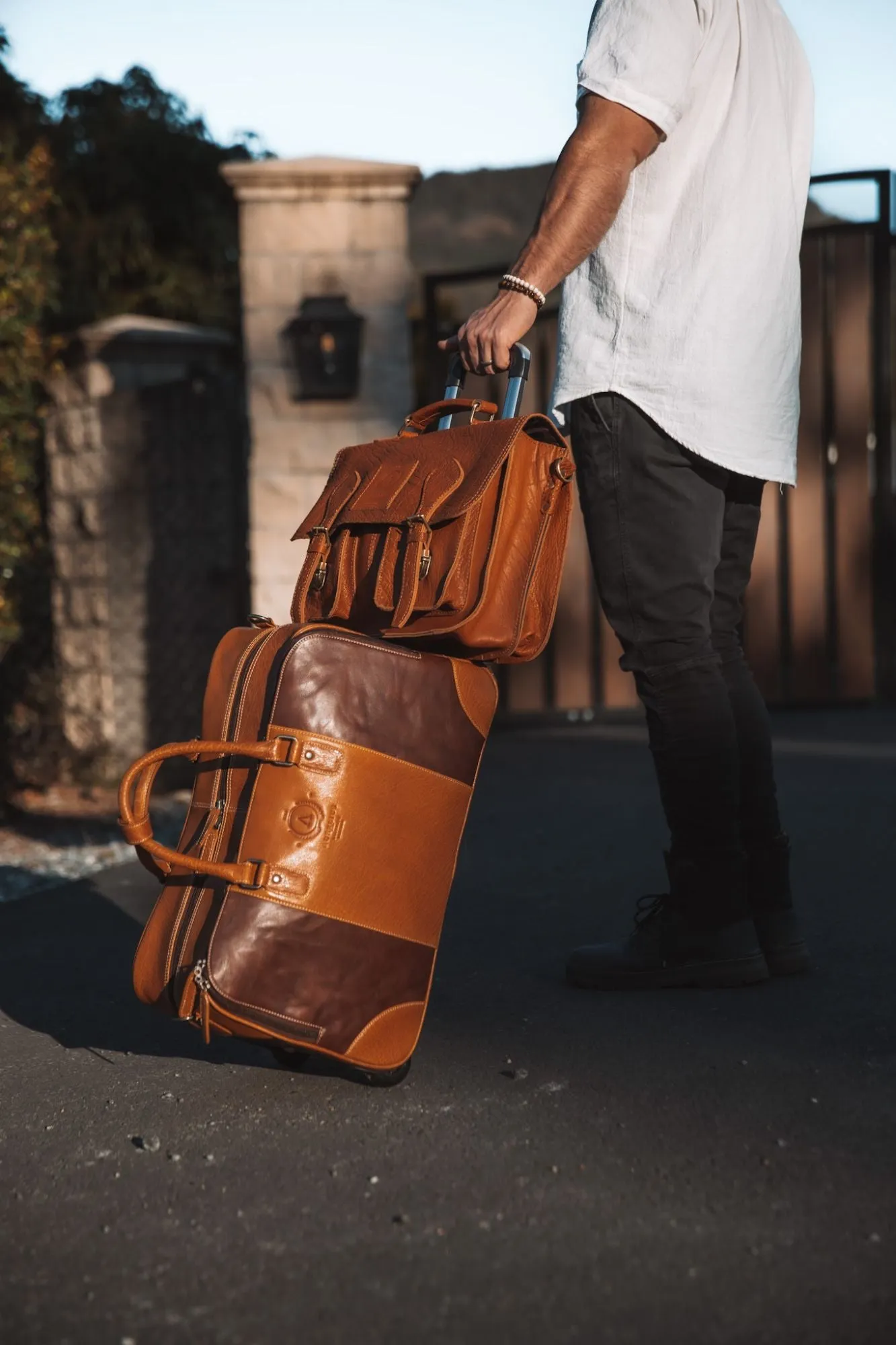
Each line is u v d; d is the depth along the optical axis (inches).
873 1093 74.8
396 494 80.8
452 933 116.2
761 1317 53.8
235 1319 55.2
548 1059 82.8
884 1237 59.4
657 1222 61.6
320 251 222.2
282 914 73.4
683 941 94.7
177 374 267.3
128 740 253.4
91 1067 87.7
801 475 265.1
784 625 269.4
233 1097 80.2
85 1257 61.2
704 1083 77.4
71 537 263.4
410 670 76.9
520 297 85.4
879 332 261.0
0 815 203.0
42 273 206.8
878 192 256.8
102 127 435.2
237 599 239.5
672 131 88.2
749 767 97.1
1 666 209.8
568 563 263.4
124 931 127.3
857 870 130.7
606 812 169.8
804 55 98.0
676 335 89.1
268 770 74.5
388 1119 75.0
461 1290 56.7
